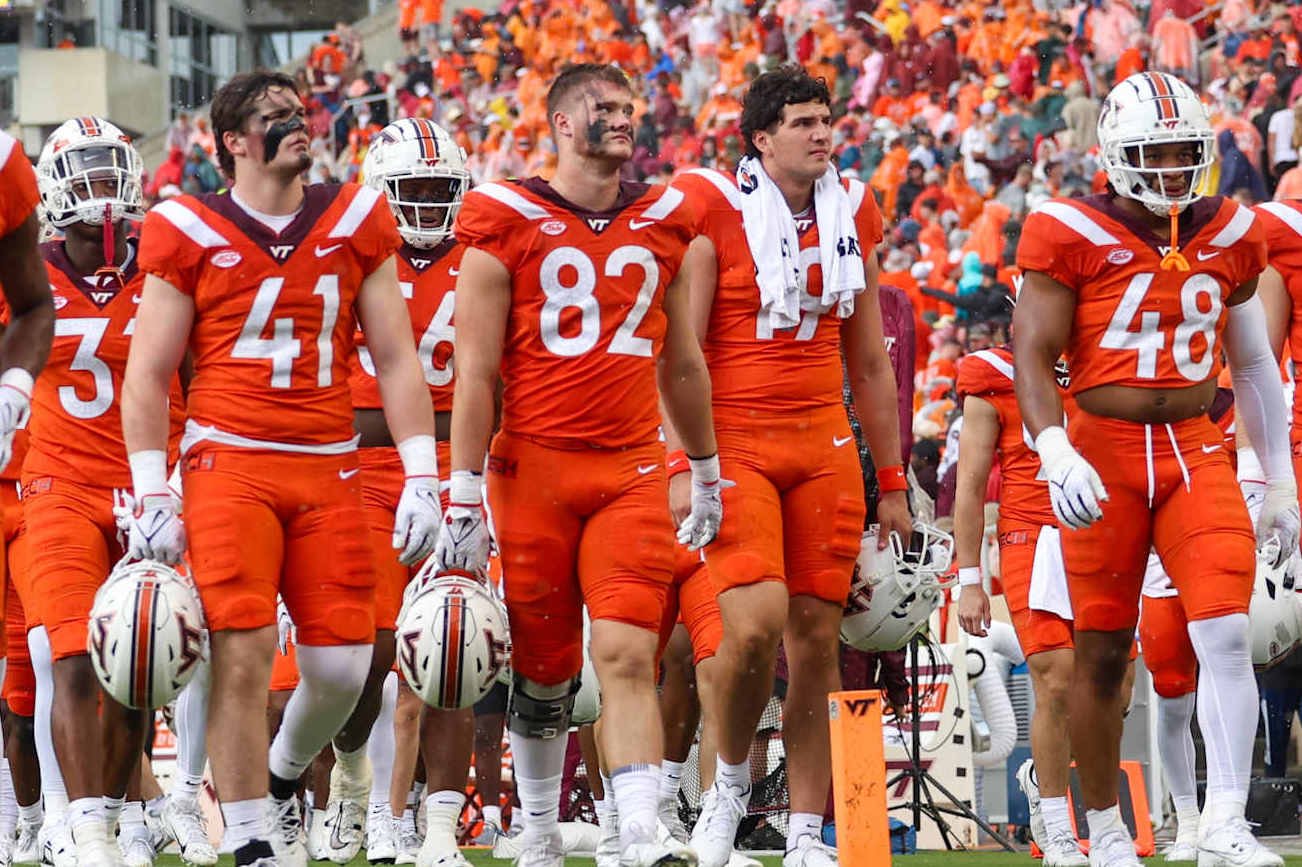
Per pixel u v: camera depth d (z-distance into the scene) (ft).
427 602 45.16
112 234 52.21
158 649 42.09
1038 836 68.28
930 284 158.30
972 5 191.21
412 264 58.29
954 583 74.69
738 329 49.73
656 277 44.65
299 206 43.57
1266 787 75.10
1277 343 58.13
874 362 52.34
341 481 43.80
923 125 182.60
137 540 42.52
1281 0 176.55
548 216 43.96
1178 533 48.44
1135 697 83.30
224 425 42.75
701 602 52.08
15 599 55.47
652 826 42.16
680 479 49.21
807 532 50.01
